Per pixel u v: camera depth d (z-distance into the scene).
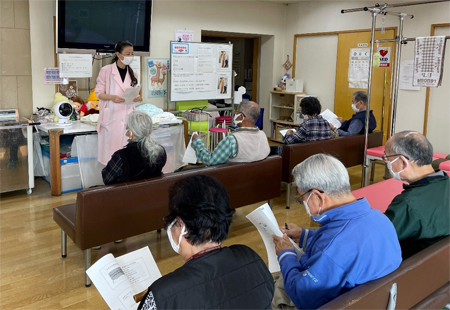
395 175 1.90
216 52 6.22
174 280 1.10
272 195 3.63
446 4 5.27
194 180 1.27
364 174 4.32
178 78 5.90
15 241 3.28
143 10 5.30
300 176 1.57
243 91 7.11
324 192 1.51
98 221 2.55
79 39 4.86
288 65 7.54
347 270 1.39
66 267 2.89
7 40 4.63
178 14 6.12
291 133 4.56
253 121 3.42
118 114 4.24
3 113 4.27
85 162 4.39
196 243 1.22
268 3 7.20
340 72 6.68
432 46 3.98
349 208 1.47
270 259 1.89
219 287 1.12
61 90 5.11
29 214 3.83
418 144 1.82
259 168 3.44
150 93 5.98
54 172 4.29
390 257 1.44
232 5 6.72
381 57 6.03
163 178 2.81
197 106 6.39
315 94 7.18
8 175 4.19
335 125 4.79
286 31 7.52
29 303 2.44
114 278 1.54
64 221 2.77
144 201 2.73
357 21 6.32
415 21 5.62
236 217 3.91
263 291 1.18
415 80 4.15
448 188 1.79
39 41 4.87
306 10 7.09
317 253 1.44
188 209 1.21
